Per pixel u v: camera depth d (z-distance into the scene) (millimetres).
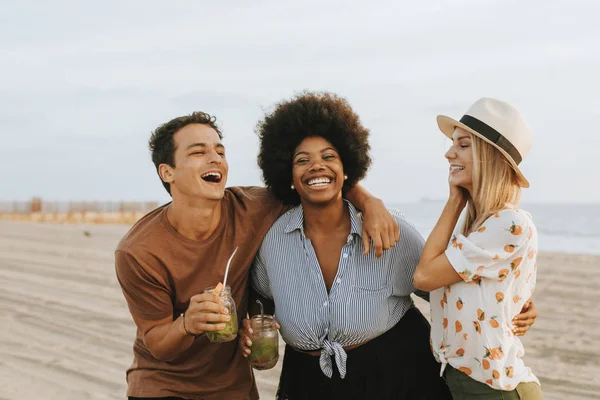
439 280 2312
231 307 2346
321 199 2566
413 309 2785
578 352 5000
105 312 6441
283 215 2779
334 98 2799
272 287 2680
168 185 2574
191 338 2359
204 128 2518
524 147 2311
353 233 2596
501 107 2326
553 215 57844
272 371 4605
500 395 2273
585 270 9242
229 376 2707
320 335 2551
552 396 4098
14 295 7312
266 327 2500
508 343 2271
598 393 4129
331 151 2609
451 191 2432
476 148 2301
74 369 4707
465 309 2291
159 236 2527
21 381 4449
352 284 2555
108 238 14609
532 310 2514
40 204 39781
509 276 2236
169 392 2607
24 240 13938
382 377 2553
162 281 2512
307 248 2619
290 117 2648
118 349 5203
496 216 2246
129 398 2654
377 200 2709
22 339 5480
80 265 9711
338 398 2572
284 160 2688
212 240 2586
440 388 2602
